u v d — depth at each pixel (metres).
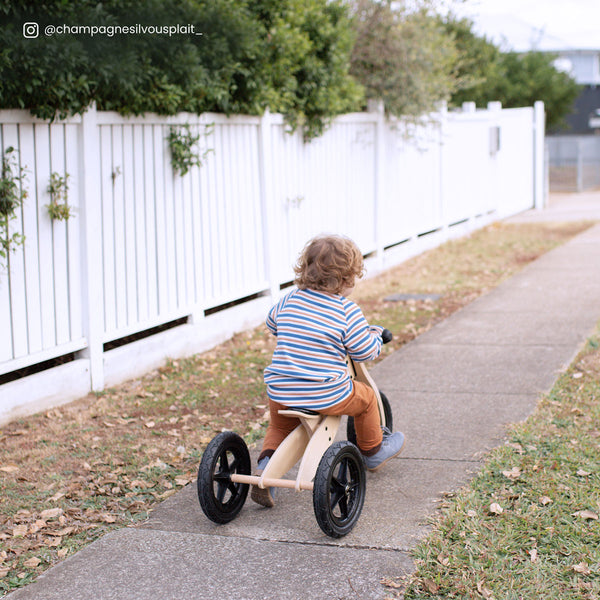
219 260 7.79
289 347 3.87
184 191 7.23
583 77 37.41
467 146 15.09
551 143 28.98
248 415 5.81
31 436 5.39
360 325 3.90
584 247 12.93
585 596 3.23
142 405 6.03
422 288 10.30
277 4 8.11
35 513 4.28
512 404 5.67
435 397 5.94
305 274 3.95
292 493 4.45
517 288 9.98
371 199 11.23
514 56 25.48
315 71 8.70
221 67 7.19
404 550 3.68
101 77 5.77
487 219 16.42
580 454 4.66
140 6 5.96
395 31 10.87
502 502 4.08
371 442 4.30
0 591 3.51
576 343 7.23
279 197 8.79
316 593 3.36
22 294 5.60
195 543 3.87
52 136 5.76
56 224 5.86
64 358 6.32
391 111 11.36
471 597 3.27
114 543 3.90
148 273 6.83
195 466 4.88
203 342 7.56
